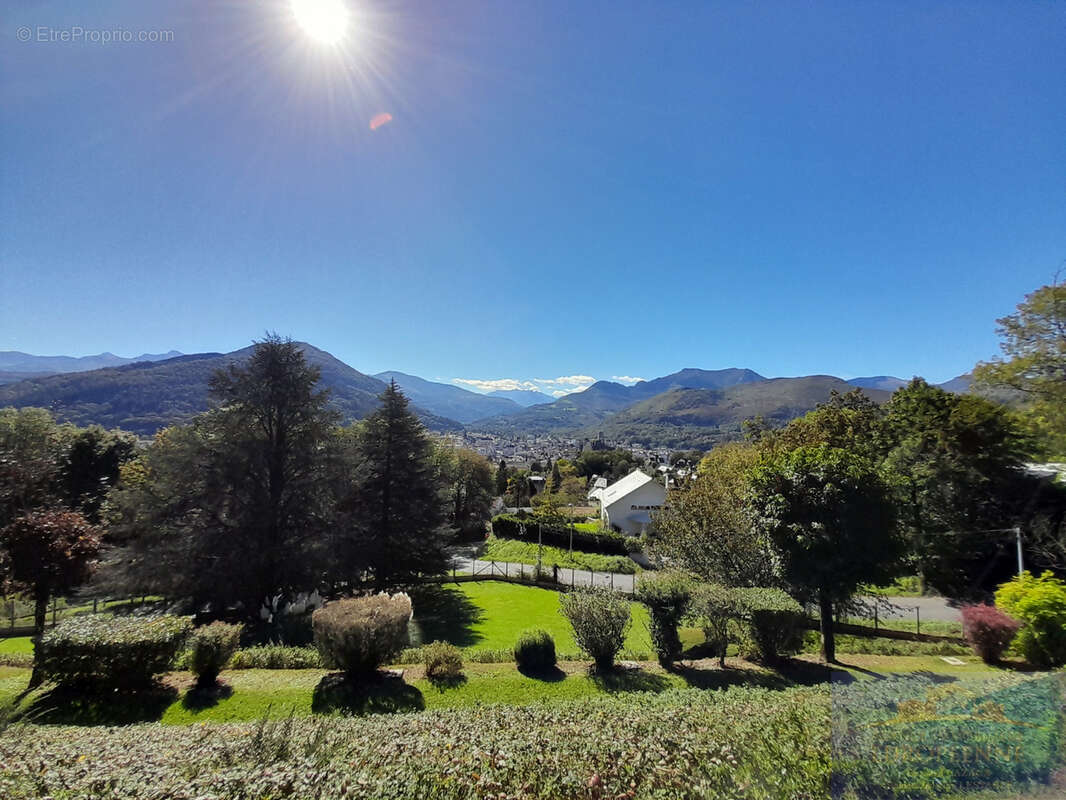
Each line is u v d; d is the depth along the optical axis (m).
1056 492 10.99
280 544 18.92
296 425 20.78
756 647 10.78
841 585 10.41
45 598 13.82
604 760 4.46
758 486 11.54
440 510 25.44
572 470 98.69
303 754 4.70
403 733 5.61
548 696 8.55
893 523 10.55
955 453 14.86
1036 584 8.03
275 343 20.59
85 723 7.24
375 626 9.03
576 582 27.28
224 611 18.80
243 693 8.36
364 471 23.67
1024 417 11.75
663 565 19.05
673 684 9.12
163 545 17.95
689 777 3.99
